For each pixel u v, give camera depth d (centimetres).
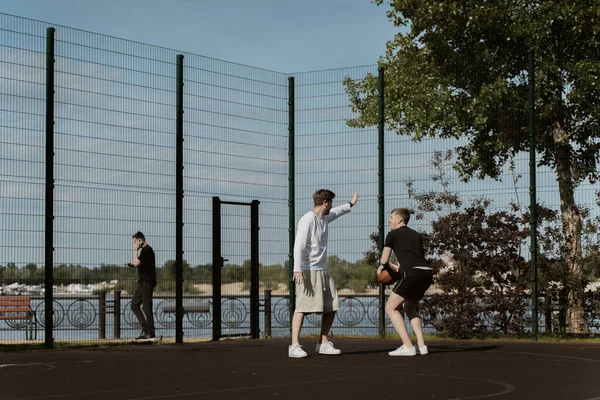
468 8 1602
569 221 1266
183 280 1202
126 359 921
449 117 1470
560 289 1252
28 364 863
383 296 1260
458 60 1567
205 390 635
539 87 1452
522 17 1541
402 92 1603
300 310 923
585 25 1489
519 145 1400
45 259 1064
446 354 958
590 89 1470
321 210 923
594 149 1469
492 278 1287
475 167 1362
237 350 1041
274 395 602
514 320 1252
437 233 1263
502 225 1255
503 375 736
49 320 1082
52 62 1078
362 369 792
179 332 1193
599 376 728
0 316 1252
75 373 768
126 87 1147
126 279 1135
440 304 1263
